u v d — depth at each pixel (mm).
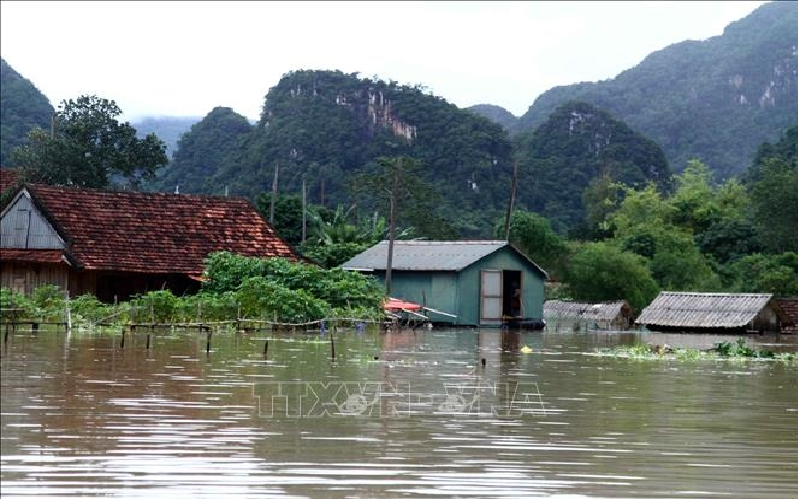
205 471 12359
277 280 41656
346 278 43125
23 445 13492
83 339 29188
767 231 70062
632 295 57219
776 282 60750
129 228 44938
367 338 35062
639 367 26484
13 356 23719
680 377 23891
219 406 16797
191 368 22141
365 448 13766
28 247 43938
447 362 25812
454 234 73750
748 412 17875
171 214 46688
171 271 43875
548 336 41844
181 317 36250
